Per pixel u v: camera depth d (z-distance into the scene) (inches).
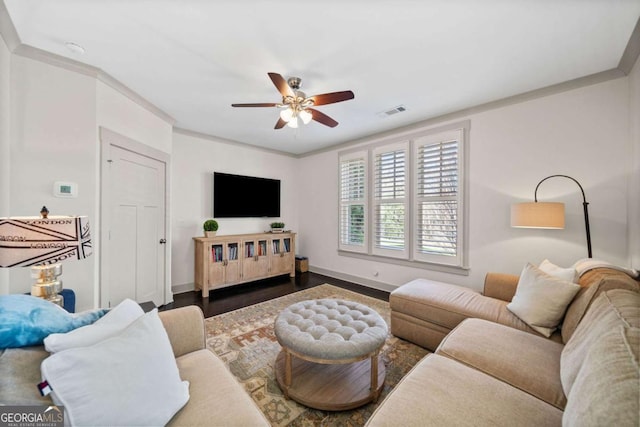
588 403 28.3
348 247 175.9
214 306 129.3
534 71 89.5
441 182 130.3
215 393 41.7
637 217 80.8
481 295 90.6
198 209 158.2
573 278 69.2
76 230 56.4
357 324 69.6
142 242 116.8
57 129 82.3
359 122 139.2
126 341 36.4
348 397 61.7
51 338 34.0
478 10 62.2
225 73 90.9
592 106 92.4
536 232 104.6
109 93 95.5
